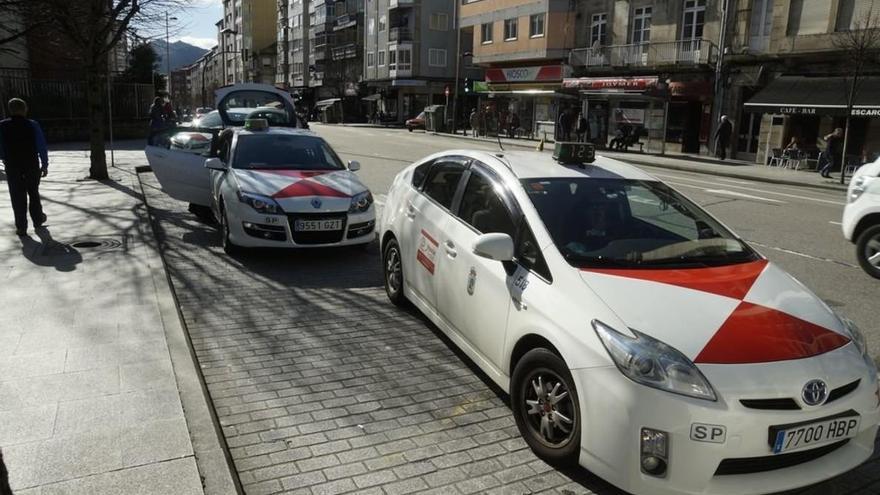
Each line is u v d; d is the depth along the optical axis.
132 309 5.33
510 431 3.80
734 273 3.67
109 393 3.86
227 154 8.65
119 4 12.61
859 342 3.31
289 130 9.10
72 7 12.26
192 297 6.14
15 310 5.23
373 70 64.44
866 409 3.04
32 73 26.28
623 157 27.17
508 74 41.56
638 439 2.87
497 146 31.33
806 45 24.39
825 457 3.00
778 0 25.17
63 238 7.82
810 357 3.00
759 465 2.88
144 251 7.25
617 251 3.76
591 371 3.05
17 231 7.89
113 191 11.69
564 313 3.32
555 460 3.35
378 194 12.84
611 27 33.34
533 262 3.76
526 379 3.54
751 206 13.11
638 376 2.91
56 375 4.08
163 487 2.98
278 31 98.06
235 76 116.31
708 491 2.82
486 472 3.37
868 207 7.49
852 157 22.72
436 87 59.19
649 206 4.27
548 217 3.94
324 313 5.76
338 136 35.72
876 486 3.34
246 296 6.20
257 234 7.31
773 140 25.28
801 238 9.82
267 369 4.57
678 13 29.55
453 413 4.00
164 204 11.26
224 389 4.24
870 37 19.88
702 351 2.95
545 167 4.54
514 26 41.06
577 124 34.41
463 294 4.31
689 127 29.67
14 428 3.44
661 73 30.42
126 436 3.39
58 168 15.26
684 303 3.26
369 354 4.88
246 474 3.29
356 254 8.02
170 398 3.82
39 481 2.99
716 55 27.84
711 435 2.79
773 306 3.32
